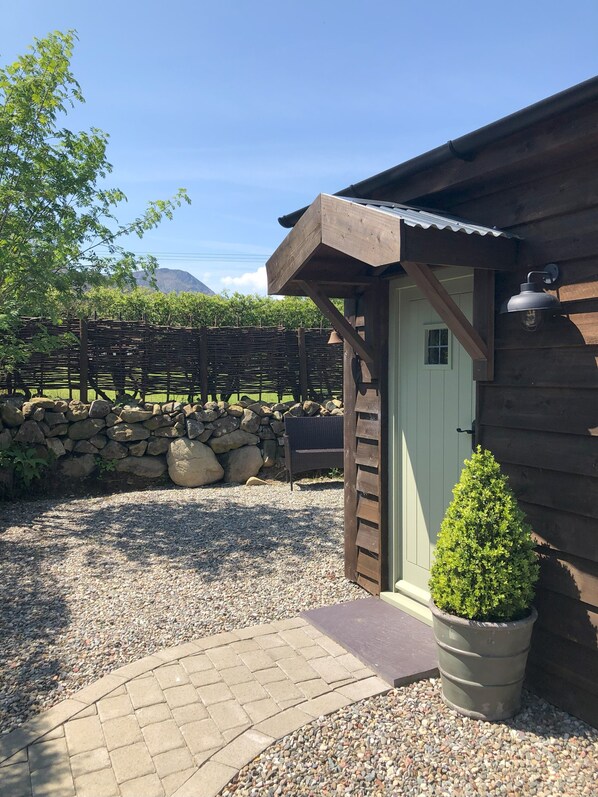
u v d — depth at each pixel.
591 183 2.75
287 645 3.74
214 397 10.30
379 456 4.52
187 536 6.45
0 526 6.91
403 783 2.45
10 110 6.69
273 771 2.52
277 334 10.55
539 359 3.04
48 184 6.89
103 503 8.11
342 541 6.23
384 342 4.47
